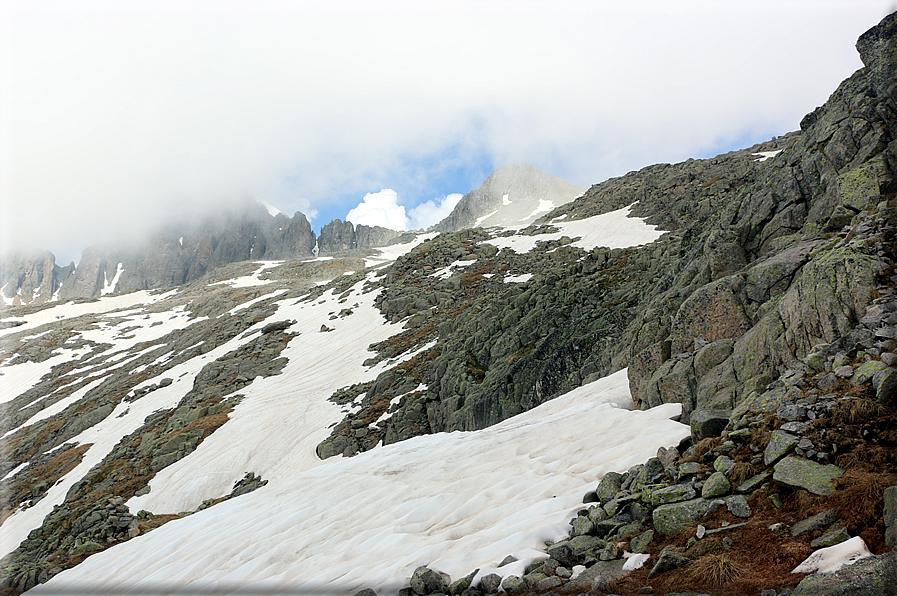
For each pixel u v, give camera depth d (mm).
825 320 11062
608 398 20234
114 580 19203
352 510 16938
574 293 42500
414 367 58500
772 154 120312
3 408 97062
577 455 14484
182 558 17906
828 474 7180
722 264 19109
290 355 79812
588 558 8477
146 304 175000
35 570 25438
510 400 36125
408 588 9898
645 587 6918
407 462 21344
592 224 115438
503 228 144500
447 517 13297
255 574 13977
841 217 14836
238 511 21812
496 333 47094
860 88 17469
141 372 95500
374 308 93375
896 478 6227
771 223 18422
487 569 8984
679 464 10000
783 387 9930
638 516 9117
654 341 19328
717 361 14547
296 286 169500
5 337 145125
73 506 48688
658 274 37875
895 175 14219
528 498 12453
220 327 109500
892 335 8922
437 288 91688
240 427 57125
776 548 6461
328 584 11445
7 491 59969
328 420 54781
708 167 128250
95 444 66375
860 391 8102
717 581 6312
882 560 5215
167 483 49062
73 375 108750
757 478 8078
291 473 46656
